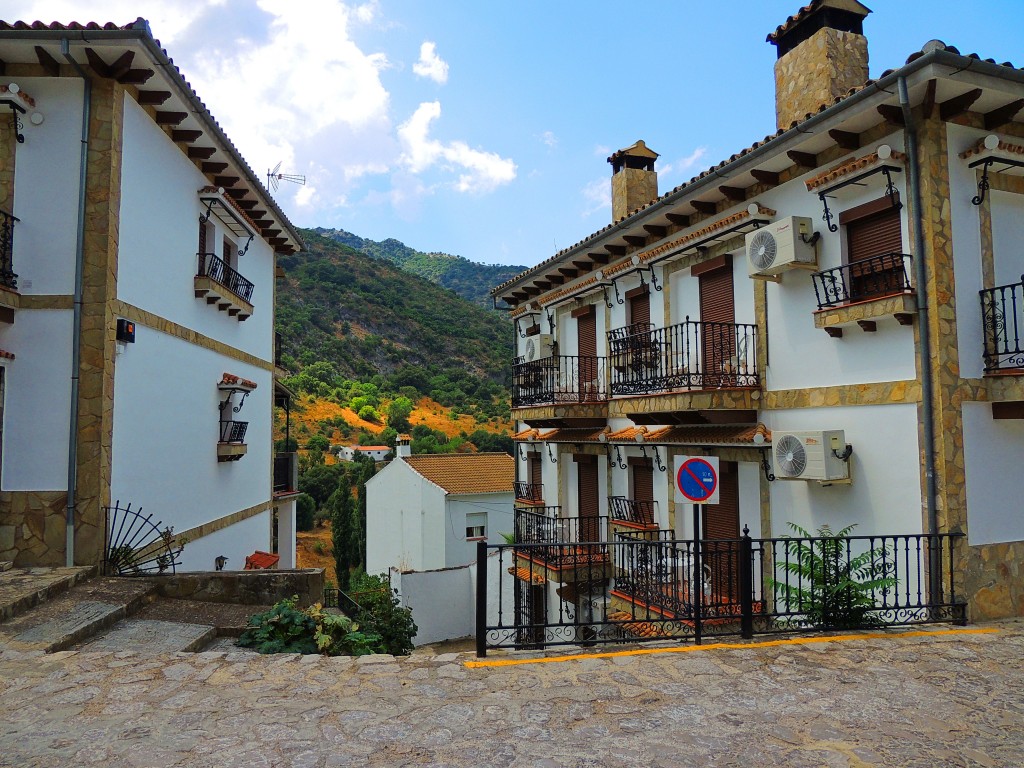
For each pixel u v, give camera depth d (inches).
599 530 524.4
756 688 197.5
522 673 210.2
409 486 1011.3
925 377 279.4
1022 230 304.0
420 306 3435.0
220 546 484.1
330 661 220.7
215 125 396.8
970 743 162.7
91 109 326.0
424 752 156.3
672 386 388.2
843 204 321.4
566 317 601.9
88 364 318.3
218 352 479.8
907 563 263.7
